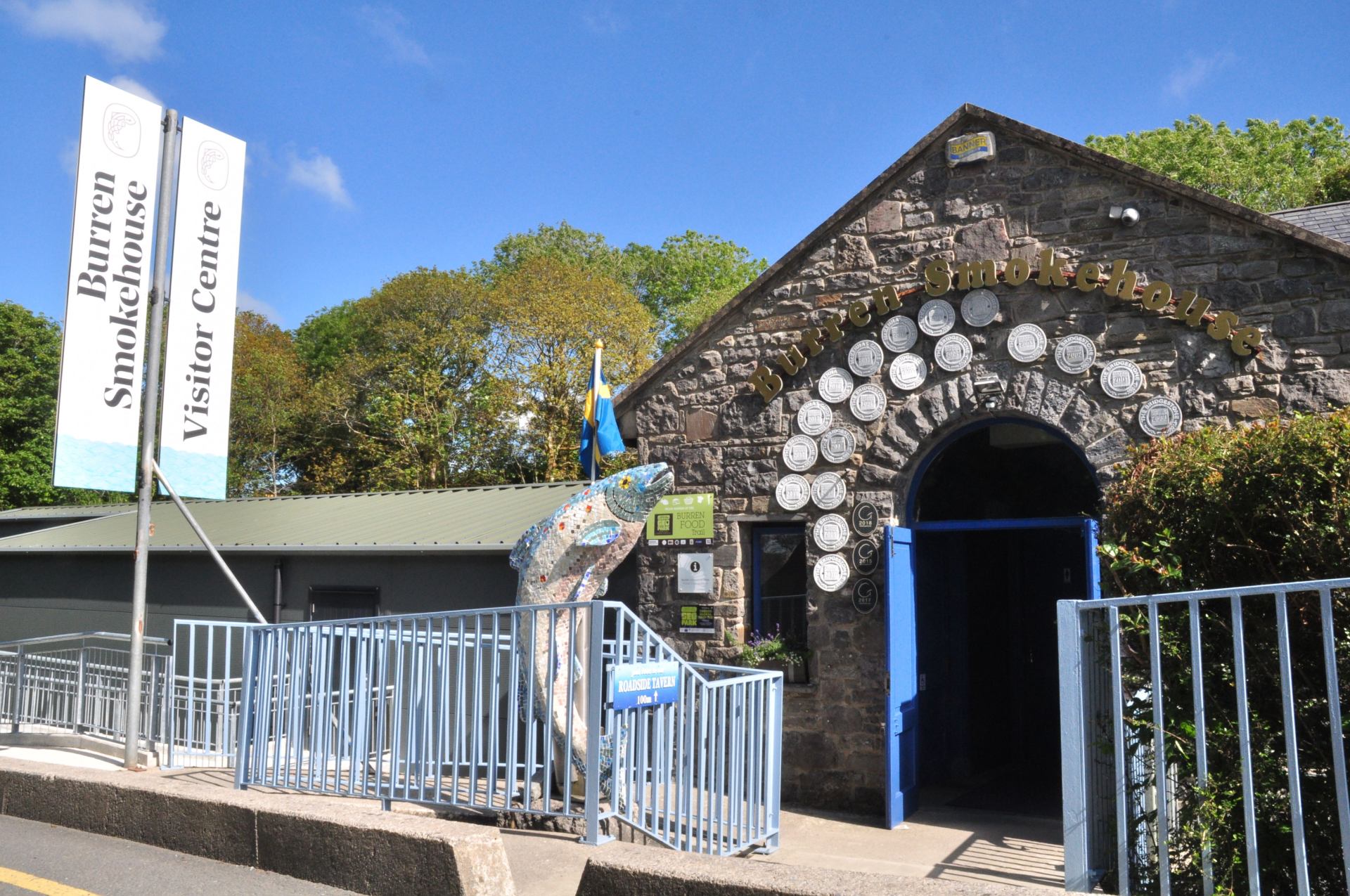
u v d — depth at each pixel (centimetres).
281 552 1338
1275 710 451
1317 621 443
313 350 4125
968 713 1118
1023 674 1227
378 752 654
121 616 1523
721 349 1012
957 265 904
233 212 1003
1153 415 803
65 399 864
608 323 3000
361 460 3453
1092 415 827
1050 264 846
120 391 902
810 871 395
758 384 973
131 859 540
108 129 903
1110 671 536
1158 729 412
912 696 886
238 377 3538
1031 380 854
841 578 916
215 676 1391
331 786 696
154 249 905
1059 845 777
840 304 957
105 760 934
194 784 589
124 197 914
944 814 897
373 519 1430
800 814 882
